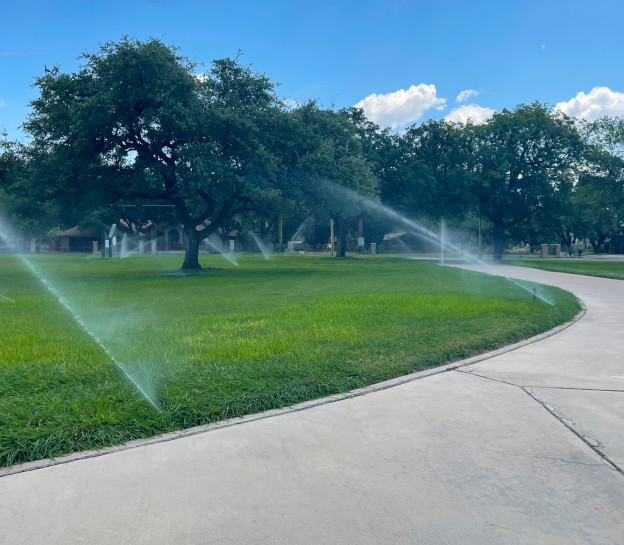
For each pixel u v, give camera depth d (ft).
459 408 16.26
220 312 36.58
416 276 75.46
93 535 9.53
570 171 141.90
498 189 141.28
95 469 12.05
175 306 40.52
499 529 9.76
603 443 13.62
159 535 9.53
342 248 177.68
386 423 14.97
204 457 12.69
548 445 13.48
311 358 21.34
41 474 11.80
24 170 82.94
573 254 214.07
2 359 21.52
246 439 13.79
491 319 31.53
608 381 19.33
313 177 86.33
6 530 9.67
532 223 169.27
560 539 9.46
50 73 77.77
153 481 11.50
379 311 35.22
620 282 63.72
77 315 35.29
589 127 139.74
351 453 12.95
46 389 17.38
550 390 18.19
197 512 10.28
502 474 11.88
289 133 85.15
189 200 109.60
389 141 154.81
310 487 11.26
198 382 17.79
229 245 265.75
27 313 36.45
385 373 19.71
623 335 28.50
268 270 94.63
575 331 29.71
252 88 84.84
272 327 29.32
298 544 9.29
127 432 13.82
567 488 11.28
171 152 83.30
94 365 20.35
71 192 82.43
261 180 80.94
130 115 76.18
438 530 9.71
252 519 10.04
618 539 9.47
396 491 11.10
